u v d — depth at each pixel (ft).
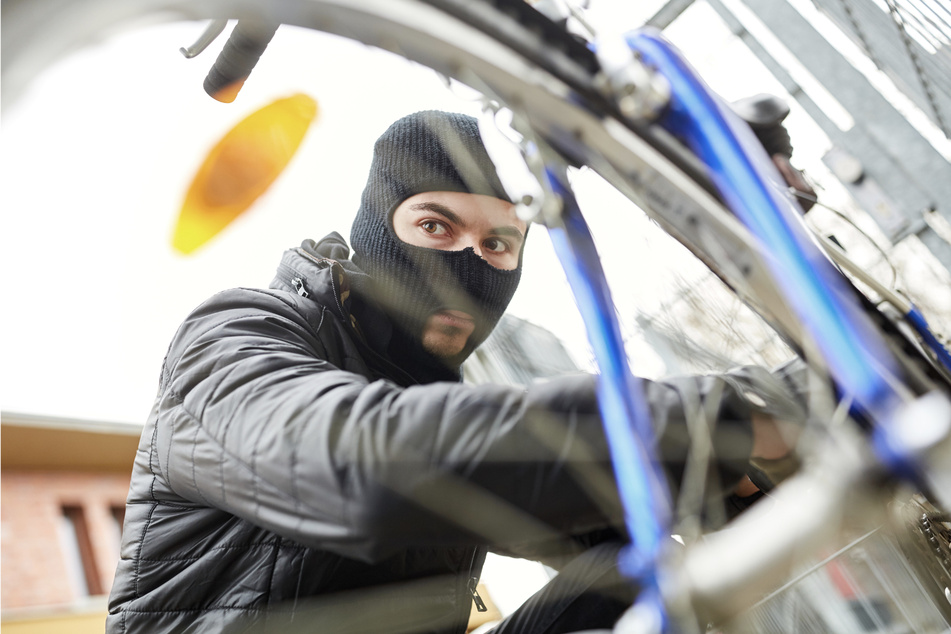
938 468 1.05
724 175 1.68
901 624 2.76
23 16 1.00
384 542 1.74
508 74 1.45
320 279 3.40
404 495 1.68
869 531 2.25
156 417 2.96
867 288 2.37
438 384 1.83
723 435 1.68
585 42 1.62
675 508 1.61
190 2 1.15
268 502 1.95
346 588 2.87
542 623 3.12
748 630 1.34
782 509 1.08
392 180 3.60
